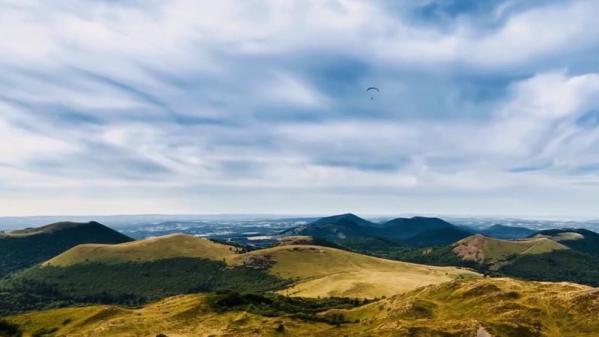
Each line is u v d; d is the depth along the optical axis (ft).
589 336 573.74
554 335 591.37
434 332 599.98
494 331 595.06
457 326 614.75
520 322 623.36
